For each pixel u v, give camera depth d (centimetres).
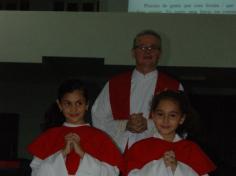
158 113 339
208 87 916
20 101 982
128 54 664
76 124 360
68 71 816
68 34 675
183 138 358
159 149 343
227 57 653
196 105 916
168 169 331
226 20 655
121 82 422
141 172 335
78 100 351
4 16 682
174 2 705
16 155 970
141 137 384
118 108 414
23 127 979
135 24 666
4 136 977
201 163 344
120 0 753
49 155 354
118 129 396
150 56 405
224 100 918
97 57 669
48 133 362
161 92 354
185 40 658
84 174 339
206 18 658
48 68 767
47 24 678
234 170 777
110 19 670
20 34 681
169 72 735
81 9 885
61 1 898
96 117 419
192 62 657
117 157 352
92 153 350
